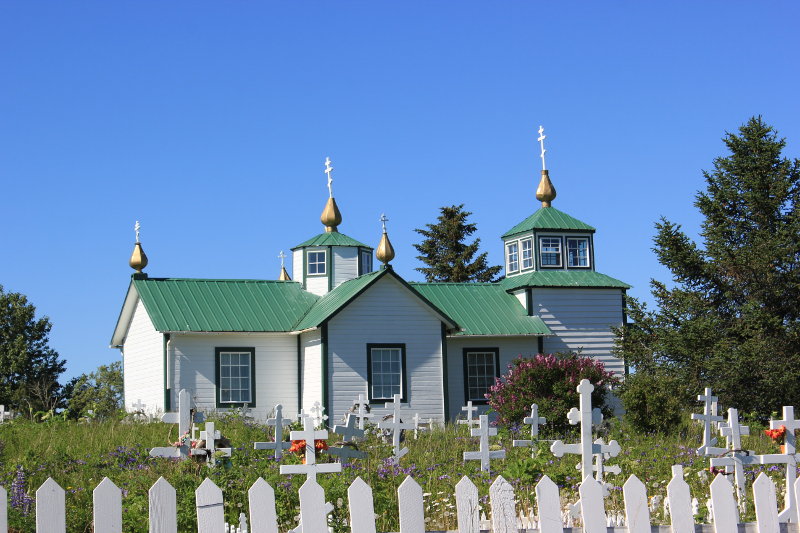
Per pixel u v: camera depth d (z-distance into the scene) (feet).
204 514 23.53
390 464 54.03
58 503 22.68
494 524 24.79
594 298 124.88
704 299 124.47
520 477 49.44
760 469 57.93
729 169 127.44
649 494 51.42
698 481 54.39
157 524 23.40
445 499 45.47
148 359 116.26
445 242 212.02
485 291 126.11
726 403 116.16
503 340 120.26
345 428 51.08
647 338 124.06
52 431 84.17
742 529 26.63
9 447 74.43
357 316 110.11
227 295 117.91
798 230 119.44
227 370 112.47
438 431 89.51
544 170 131.85
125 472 55.31
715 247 123.13
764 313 116.06
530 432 80.59
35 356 189.06
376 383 109.81
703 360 117.91
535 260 125.90
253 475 46.39
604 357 123.75
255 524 23.61
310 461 41.11
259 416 112.57
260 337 114.32
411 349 111.14
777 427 45.16
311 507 23.75
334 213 127.03
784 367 113.70
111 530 23.17
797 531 27.27
